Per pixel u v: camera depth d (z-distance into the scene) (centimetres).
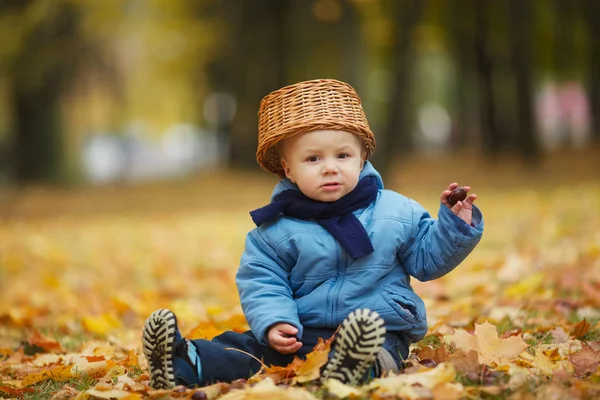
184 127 6162
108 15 2578
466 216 349
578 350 403
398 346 354
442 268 355
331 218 357
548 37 3025
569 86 4169
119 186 2900
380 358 338
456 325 522
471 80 3334
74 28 2589
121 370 412
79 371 417
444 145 4675
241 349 357
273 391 305
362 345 314
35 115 3098
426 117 6241
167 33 2720
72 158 3878
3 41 2470
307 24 2325
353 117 359
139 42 2967
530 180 2216
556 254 799
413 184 2270
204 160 4906
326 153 355
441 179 2422
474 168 2723
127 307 658
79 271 985
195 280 865
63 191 2673
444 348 384
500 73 3056
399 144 1912
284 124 357
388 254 353
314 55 2356
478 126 3375
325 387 319
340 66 1903
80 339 559
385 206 363
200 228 1434
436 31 2859
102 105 4019
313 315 350
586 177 2216
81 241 1303
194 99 3950
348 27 1892
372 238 354
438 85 4822
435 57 4294
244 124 2947
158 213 1867
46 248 1158
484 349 378
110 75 3306
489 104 2848
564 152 2953
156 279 895
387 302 350
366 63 1931
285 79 2394
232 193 2339
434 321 530
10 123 3419
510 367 350
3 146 3712
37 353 498
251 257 361
